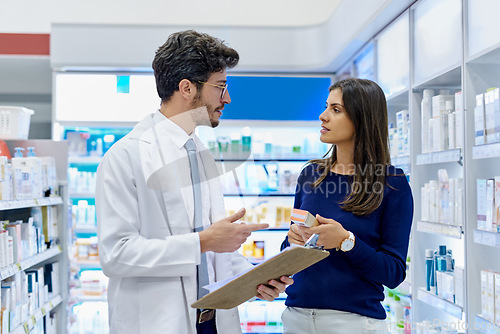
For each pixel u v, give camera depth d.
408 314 3.53
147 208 1.60
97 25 5.10
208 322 1.70
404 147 3.57
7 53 5.73
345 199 1.84
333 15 4.80
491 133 2.43
